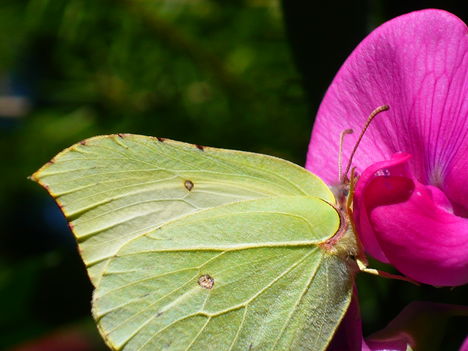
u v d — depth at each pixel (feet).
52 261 0.85
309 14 0.77
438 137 0.74
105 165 0.75
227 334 0.75
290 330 0.75
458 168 0.73
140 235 0.75
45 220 1.21
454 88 0.73
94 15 0.89
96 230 0.75
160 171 0.76
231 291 0.75
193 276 0.75
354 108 0.75
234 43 0.88
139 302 0.75
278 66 0.86
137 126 0.91
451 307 0.73
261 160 0.76
